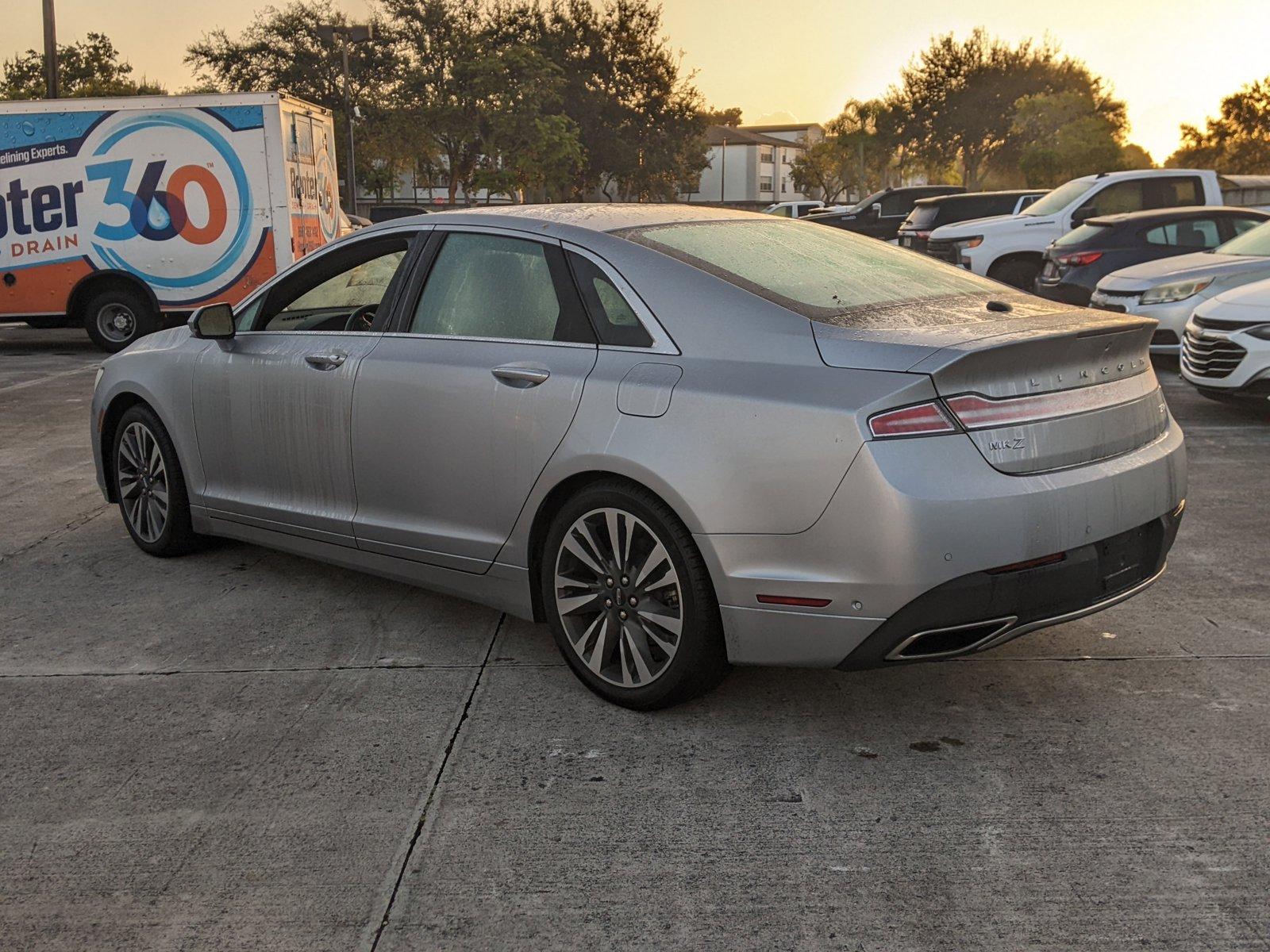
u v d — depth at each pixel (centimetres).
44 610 460
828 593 303
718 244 377
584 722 349
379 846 280
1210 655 393
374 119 4594
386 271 431
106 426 549
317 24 4656
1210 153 6125
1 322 1409
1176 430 363
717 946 239
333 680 384
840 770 316
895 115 6156
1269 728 335
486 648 412
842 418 296
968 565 294
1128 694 362
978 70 5988
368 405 413
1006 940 239
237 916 252
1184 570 489
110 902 258
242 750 333
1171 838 277
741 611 318
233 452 477
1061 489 306
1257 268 998
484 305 392
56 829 290
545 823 289
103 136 1363
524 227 389
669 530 328
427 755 328
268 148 1368
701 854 274
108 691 377
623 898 256
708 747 330
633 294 352
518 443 365
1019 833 281
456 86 4622
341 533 434
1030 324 321
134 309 1397
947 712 352
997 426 301
